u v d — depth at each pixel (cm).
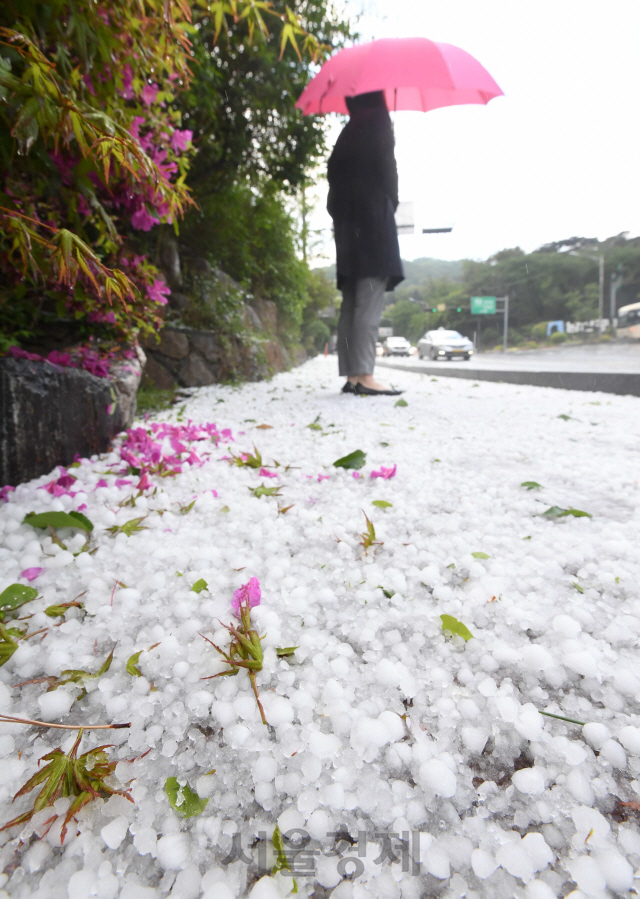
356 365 428
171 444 220
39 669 83
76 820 57
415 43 344
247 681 79
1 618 93
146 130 209
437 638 91
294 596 103
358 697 76
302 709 72
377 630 94
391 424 298
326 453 227
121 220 243
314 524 146
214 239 608
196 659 84
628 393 454
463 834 56
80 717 73
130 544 128
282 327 1034
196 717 73
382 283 410
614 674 80
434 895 51
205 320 531
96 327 255
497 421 307
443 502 163
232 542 132
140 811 58
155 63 170
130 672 79
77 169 144
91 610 97
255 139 569
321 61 391
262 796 60
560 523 145
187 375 484
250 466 204
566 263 5153
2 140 125
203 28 440
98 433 203
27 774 63
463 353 2066
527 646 83
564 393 482
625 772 64
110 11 143
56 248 108
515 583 108
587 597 104
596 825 56
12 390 160
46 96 107
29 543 121
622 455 220
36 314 227
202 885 51
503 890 51
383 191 378
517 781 61
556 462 209
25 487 159
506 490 173
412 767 65
